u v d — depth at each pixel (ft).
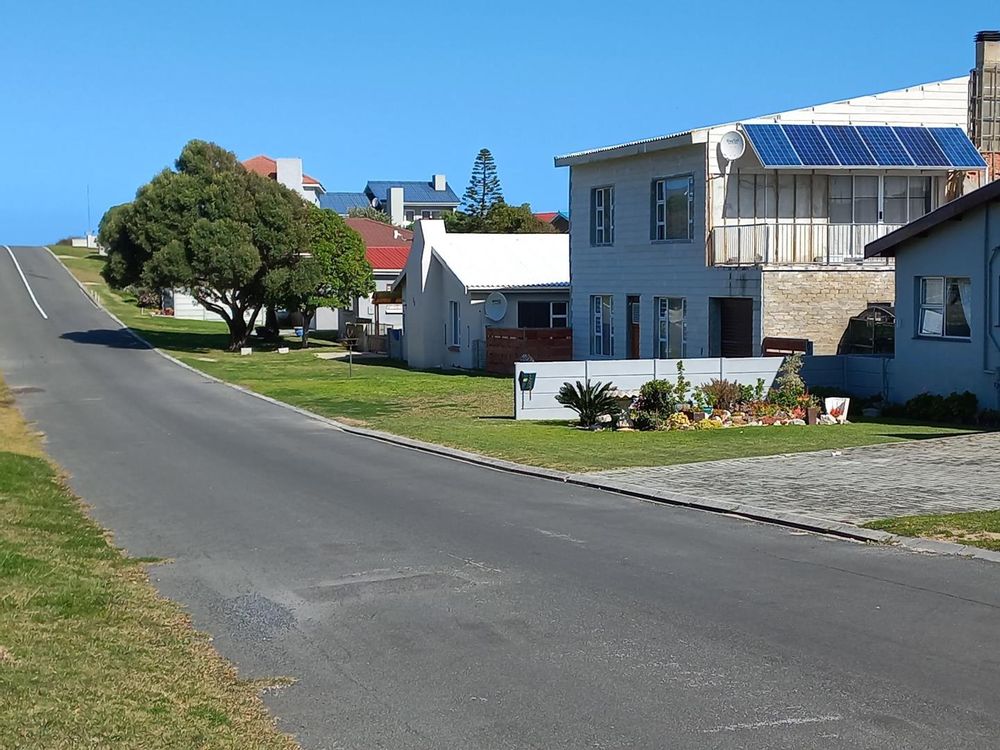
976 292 72.64
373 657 25.44
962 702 21.45
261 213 168.35
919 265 77.56
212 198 165.89
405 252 206.39
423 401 99.66
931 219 74.74
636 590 30.89
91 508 48.52
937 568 32.50
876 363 81.10
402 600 30.55
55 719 19.53
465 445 66.18
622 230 110.93
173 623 28.50
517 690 22.85
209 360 156.46
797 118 97.60
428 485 52.54
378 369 140.97
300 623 28.58
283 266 171.73
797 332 89.86
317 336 205.77
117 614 28.55
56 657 23.59
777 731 20.21
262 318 227.81
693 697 22.12
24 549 35.58
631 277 109.60
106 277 180.34
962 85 100.63
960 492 44.68
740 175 96.32
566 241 150.61
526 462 58.34
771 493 46.01
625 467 55.21
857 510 41.42
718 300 96.94
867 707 21.30
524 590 31.22
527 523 41.83
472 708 21.90
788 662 24.16
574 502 46.65
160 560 37.04
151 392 114.83
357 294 179.73
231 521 44.32
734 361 79.87
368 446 69.77
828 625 26.89
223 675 24.13
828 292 90.27
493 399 99.66
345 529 41.60
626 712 21.40
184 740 19.62
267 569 35.12
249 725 20.98
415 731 20.77
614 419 72.28
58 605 28.48
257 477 57.16
